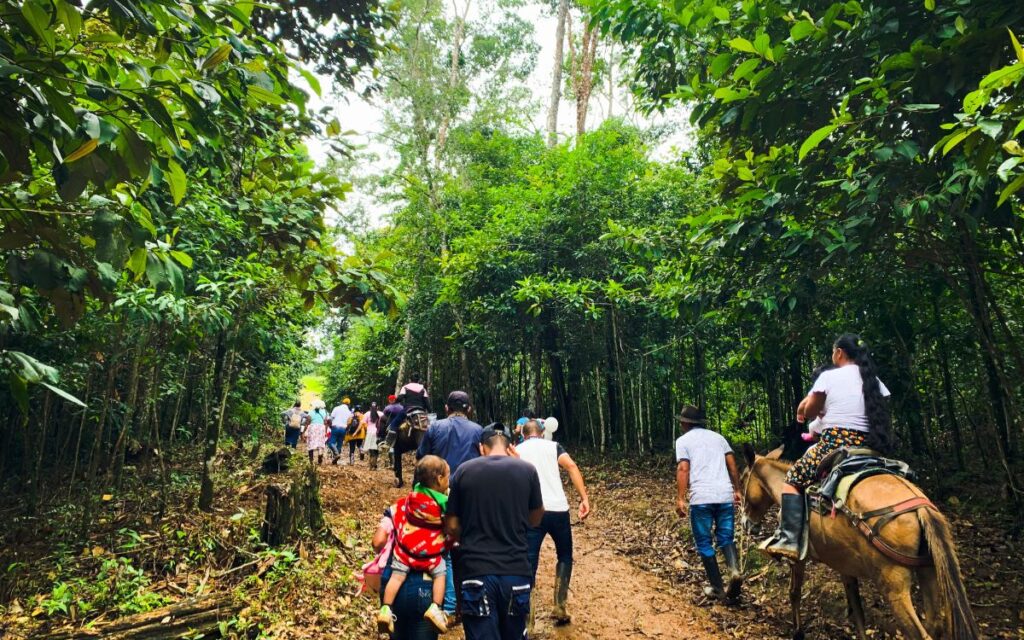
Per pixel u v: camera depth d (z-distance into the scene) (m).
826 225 5.02
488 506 3.41
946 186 4.10
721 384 13.16
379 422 14.09
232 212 5.75
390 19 7.00
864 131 4.89
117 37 2.64
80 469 9.39
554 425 8.20
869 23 4.45
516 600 3.30
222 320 6.30
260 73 3.19
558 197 13.16
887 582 3.47
